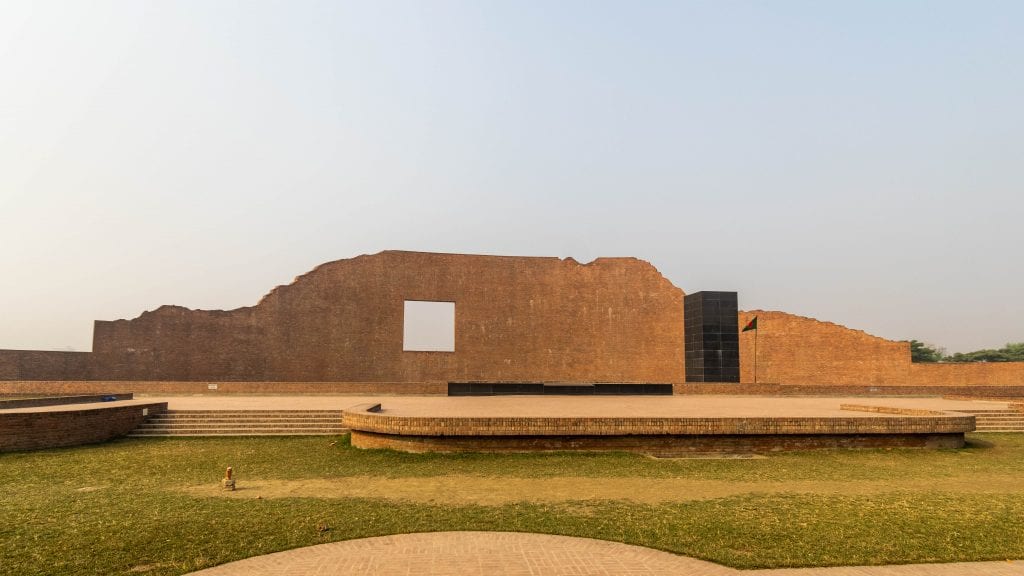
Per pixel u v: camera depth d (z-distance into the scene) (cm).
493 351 3922
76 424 1536
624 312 4062
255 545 746
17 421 1450
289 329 3688
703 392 3222
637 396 3078
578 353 3994
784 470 1244
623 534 799
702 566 691
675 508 931
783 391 3212
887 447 1485
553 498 997
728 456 1383
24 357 3186
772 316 4034
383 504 953
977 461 1384
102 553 717
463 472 1206
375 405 1755
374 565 680
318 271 3772
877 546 759
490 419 1378
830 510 923
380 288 3844
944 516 892
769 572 677
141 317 3459
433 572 659
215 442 1586
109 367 3384
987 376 3641
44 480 1150
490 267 3991
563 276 4050
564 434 1384
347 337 3766
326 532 802
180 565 680
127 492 1044
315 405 2120
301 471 1228
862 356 3891
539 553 724
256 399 2511
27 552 720
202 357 3534
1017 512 917
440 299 3912
